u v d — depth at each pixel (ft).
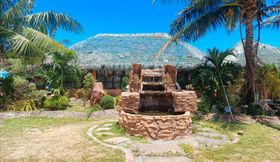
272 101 52.31
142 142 26.11
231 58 76.64
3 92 48.78
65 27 53.36
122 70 63.21
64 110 46.60
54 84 55.42
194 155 22.56
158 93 37.29
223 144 26.22
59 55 54.29
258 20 50.55
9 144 25.08
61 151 22.66
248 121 39.09
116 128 31.99
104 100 48.32
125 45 79.92
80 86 64.64
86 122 39.34
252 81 45.83
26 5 46.06
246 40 46.32
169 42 44.21
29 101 47.06
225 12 48.85
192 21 47.21
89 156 21.25
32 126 34.81
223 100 44.98
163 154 22.57
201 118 40.50
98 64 62.90
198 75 45.65
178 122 28.35
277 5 48.39
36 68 58.95
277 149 24.59
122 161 20.10
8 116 41.70
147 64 62.54
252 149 24.52
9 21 44.50
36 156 21.29
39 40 41.57
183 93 33.63
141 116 28.27
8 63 51.90
